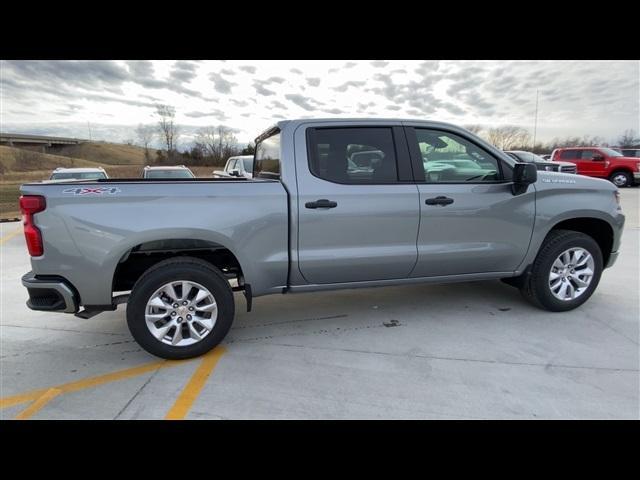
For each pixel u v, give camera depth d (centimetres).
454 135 351
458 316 390
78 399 259
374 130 333
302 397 259
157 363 305
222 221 296
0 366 301
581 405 249
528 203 363
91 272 280
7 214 1228
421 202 335
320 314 400
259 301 439
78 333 361
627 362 300
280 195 308
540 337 342
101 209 276
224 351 323
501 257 366
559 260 383
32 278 281
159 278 292
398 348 325
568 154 1831
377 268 338
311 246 319
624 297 435
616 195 395
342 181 322
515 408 247
